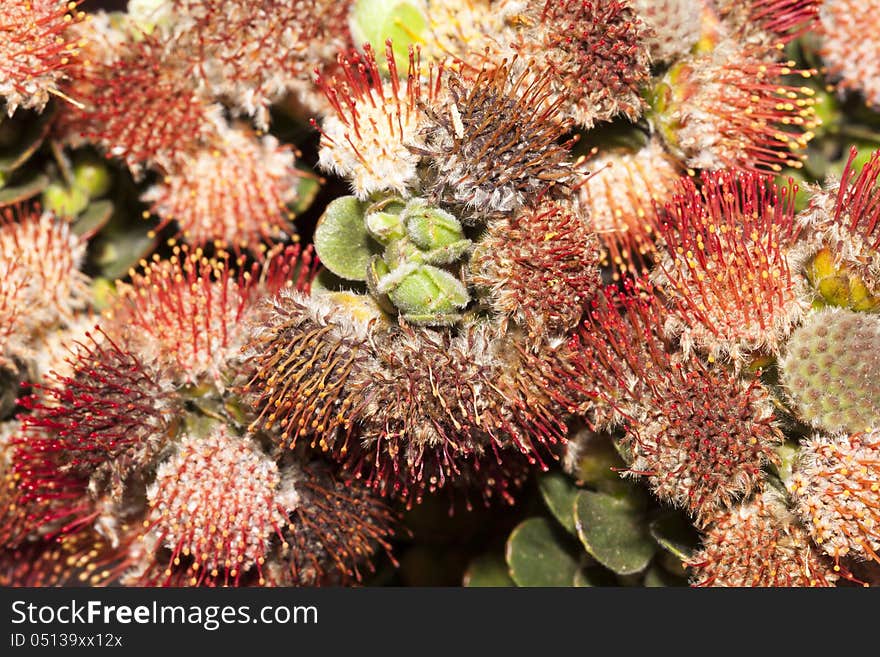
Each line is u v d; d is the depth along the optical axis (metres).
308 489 0.50
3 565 0.56
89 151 0.53
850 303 0.49
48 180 0.53
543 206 0.48
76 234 0.53
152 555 0.52
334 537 0.51
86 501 0.52
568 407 0.48
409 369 0.47
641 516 0.51
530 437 0.49
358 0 0.50
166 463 0.50
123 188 0.54
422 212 0.48
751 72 0.50
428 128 0.48
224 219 0.52
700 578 0.49
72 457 0.50
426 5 0.50
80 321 0.53
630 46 0.49
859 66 0.52
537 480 0.52
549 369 0.48
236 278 0.54
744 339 0.48
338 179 0.53
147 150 0.52
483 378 0.48
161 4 0.52
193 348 0.50
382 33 0.50
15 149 0.52
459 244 0.48
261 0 0.51
